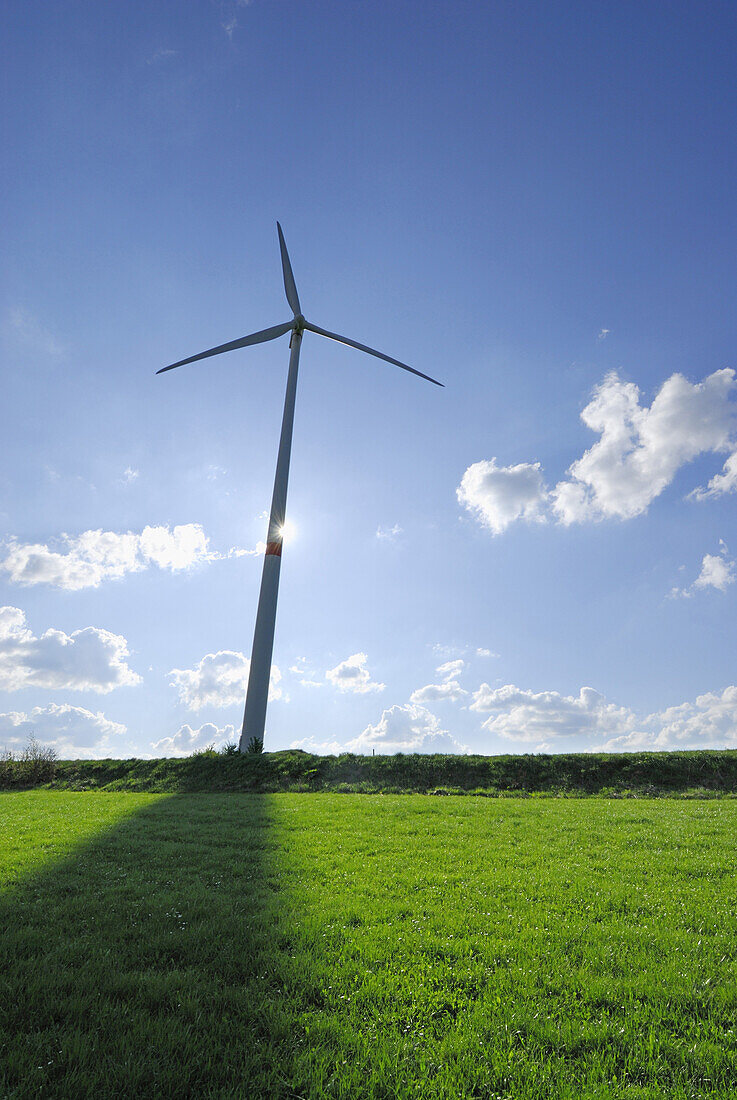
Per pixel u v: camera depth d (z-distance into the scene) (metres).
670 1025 6.12
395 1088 5.05
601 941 8.23
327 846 14.86
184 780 34.81
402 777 33.38
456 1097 4.96
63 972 6.84
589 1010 6.36
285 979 6.86
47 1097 4.80
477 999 6.61
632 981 6.96
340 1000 6.43
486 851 14.20
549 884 11.20
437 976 7.09
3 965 7.14
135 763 39.09
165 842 15.11
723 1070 5.32
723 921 9.03
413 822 18.73
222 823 18.50
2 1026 5.76
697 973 7.19
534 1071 5.28
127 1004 6.25
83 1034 5.68
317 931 8.39
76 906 9.43
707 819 18.89
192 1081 5.13
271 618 41.72
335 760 35.78
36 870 12.07
